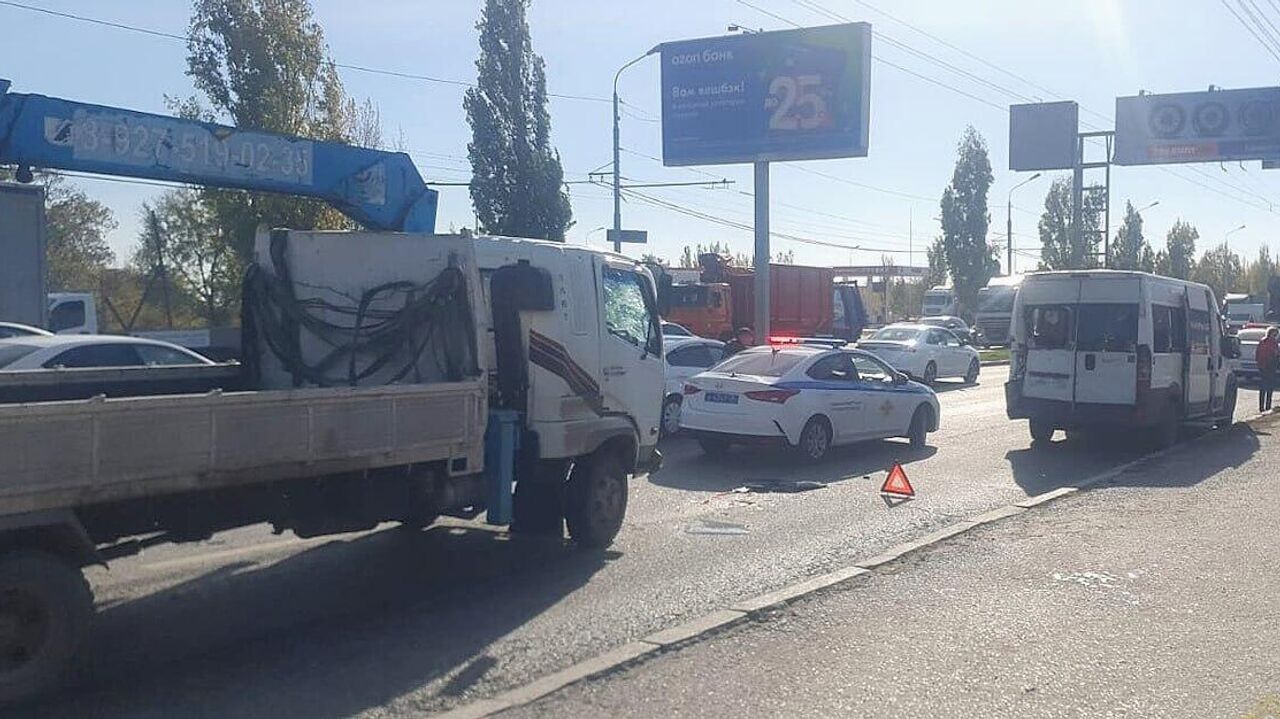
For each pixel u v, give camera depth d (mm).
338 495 7910
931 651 7320
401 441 8086
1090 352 17688
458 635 7672
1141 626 7914
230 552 10133
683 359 19328
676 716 6125
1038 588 8984
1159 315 17859
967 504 13070
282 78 24312
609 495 10539
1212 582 9188
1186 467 16000
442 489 8734
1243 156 44000
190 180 10375
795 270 38500
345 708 6242
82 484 6121
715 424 16016
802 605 8438
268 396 7059
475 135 35594
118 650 7312
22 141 9414
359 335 9539
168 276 33875
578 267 10258
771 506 12859
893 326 34781
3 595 6141
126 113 9945
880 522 11922
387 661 7094
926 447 18500
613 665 6953
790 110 32031
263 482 7141
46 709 6223
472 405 8828
